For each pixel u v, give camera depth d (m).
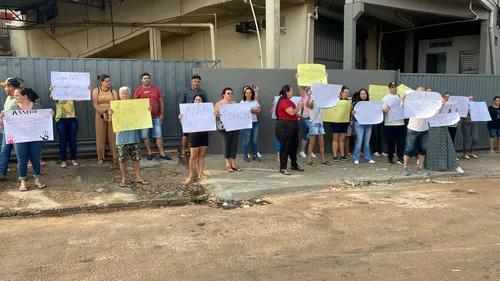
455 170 9.59
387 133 10.20
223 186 7.67
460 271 4.22
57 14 18.47
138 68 9.86
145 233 5.43
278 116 8.68
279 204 6.92
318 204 6.85
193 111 7.81
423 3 14.69
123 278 4.06
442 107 9.33
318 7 14.12
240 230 5.54
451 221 5.88
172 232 5.46
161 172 8.62
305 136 10.52
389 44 18.69
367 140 10.25
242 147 10.09
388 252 4.73
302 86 10.81
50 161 9.07
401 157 10.52
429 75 12.41
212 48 14.67
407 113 8.71
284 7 14.24
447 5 15.40
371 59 17.64
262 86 10.63
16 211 6.30
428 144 9.59
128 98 7.56
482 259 4.54
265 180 8.18
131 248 4.87
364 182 8.45
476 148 13.27
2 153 7.67
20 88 7.17
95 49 17.64
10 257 4.60
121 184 7.67
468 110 11.39
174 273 4.17
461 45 17.66
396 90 9.95
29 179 7.84
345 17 13.02
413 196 7.39
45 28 18.94
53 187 7.48
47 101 9.22
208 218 6.13
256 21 13.23
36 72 9.12
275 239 5.17
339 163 10.12
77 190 7.40
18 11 19.72
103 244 5.01
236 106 8.59
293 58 14.29
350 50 12.98
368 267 4.32
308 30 13.80
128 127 7.47
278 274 4.15
